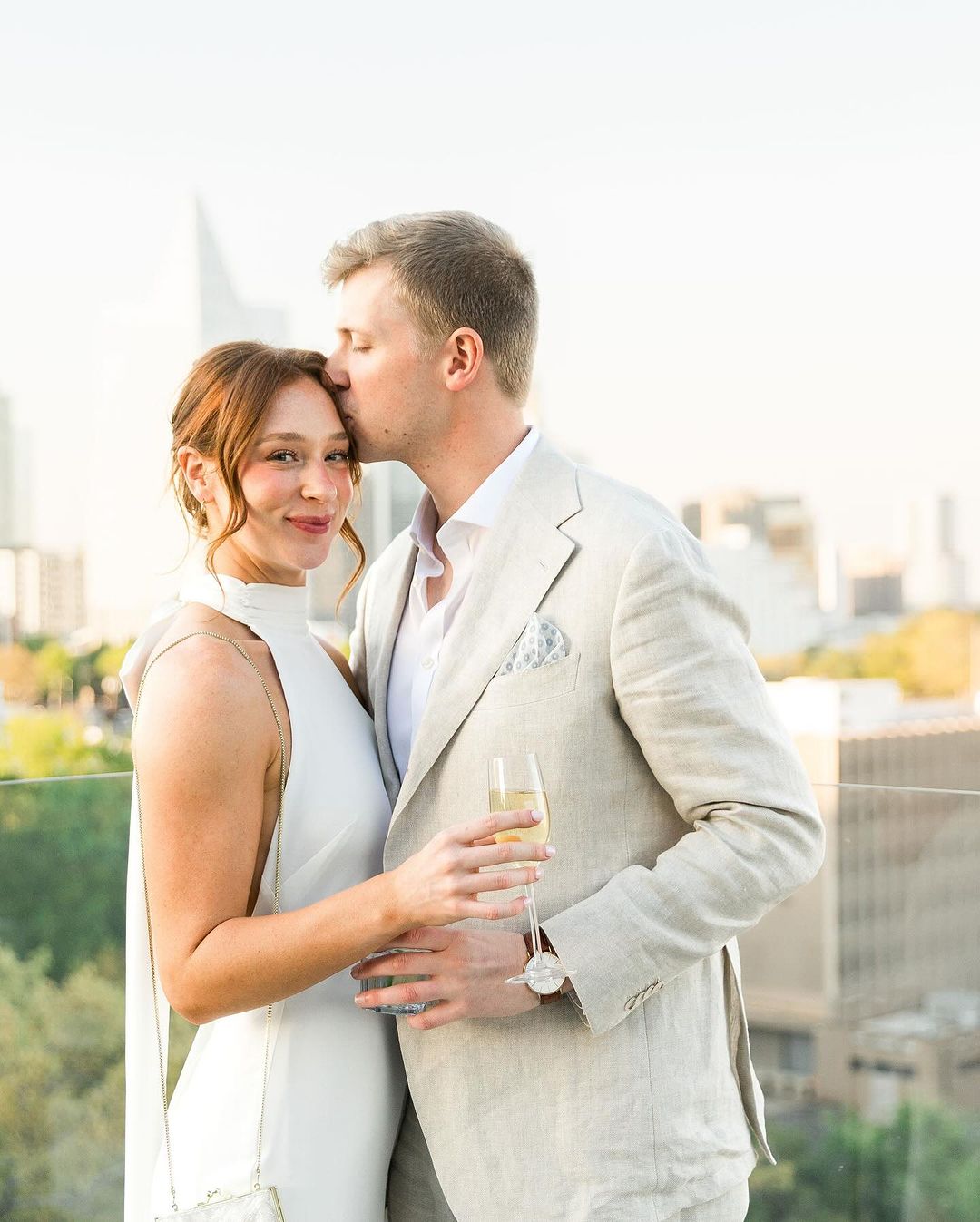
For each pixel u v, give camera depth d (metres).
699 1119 1.63
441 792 1.63
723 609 1.61
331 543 1.73
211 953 1.50
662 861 1.57
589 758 1.60
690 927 1.54
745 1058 1.75
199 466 1.71
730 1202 1.68
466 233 1.73
